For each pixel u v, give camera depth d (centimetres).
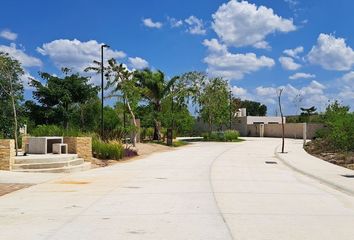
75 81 4431
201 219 922
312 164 2423
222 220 912
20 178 1672
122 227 841
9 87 2934
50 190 1379
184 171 2061
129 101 4162
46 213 988
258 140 6338
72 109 4381
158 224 870
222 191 1367
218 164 2484
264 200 1191
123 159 2866
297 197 1255
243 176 1845
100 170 2119
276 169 2200
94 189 1405
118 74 4022
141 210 1024
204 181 1650
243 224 876
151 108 5538
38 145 2317
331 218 947
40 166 1959
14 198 1212
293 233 803
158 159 2906
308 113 9056
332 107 4672
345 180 1672
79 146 2397
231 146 4675
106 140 3153
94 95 4434
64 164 2030
